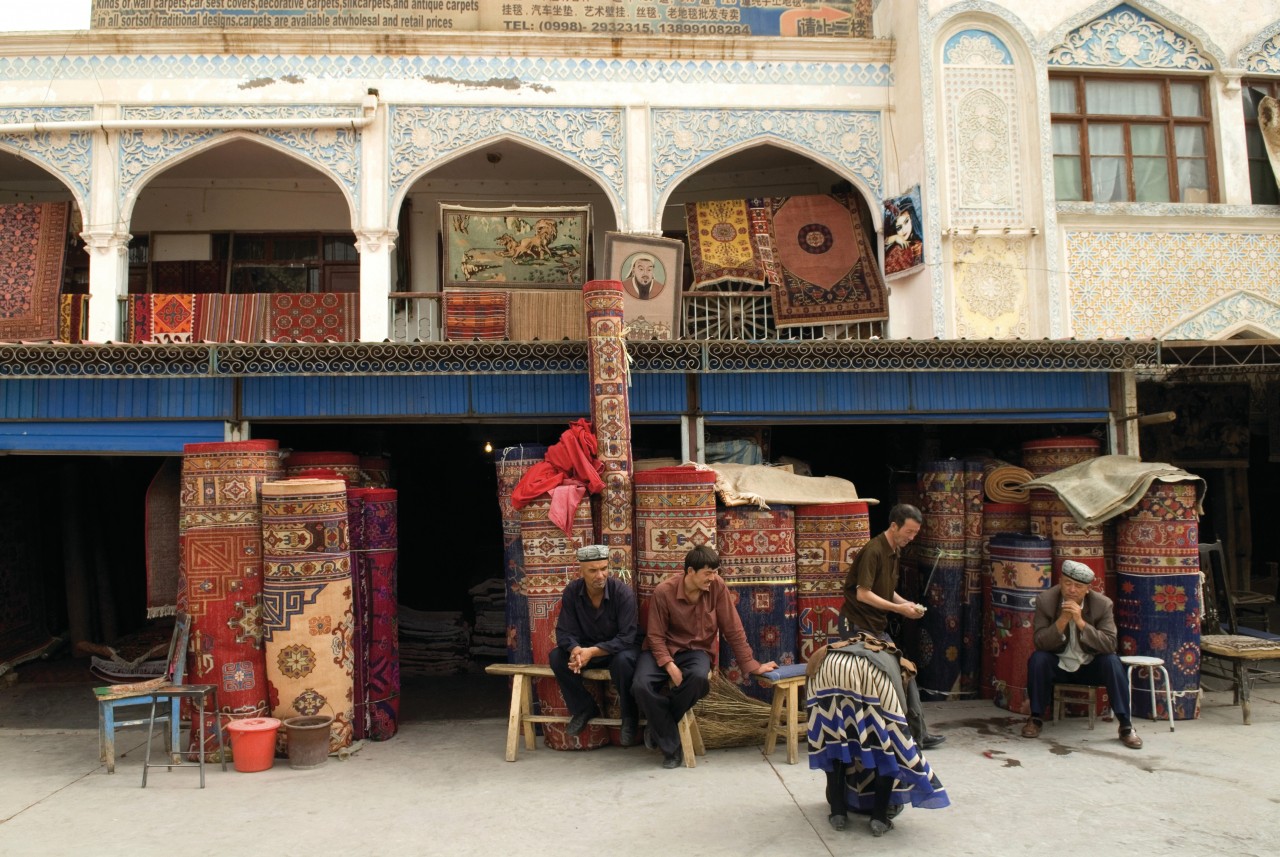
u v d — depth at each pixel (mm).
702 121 9398
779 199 10008
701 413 7027
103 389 6758
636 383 6992
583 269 9141
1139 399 9859
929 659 6770
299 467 6652
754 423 7070
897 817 4332
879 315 9547
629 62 9359
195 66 9016
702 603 5258
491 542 10172
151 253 10781
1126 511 6285
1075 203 9117
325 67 9109
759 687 5828
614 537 5754
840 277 9719
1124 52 9492
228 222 10859
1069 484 6438
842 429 9828
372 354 6520
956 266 8969
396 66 9164
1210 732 5766
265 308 9078
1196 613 6137
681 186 11430
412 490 10125
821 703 4172
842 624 6039
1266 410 10070
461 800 4684
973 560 6816
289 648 5438
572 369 6629
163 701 5586
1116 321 9070
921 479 7020
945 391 7238
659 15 9641
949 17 9164
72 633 8945
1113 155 9477
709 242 9844
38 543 9023
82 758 5590
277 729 5383
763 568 6012
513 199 11414
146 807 4629
